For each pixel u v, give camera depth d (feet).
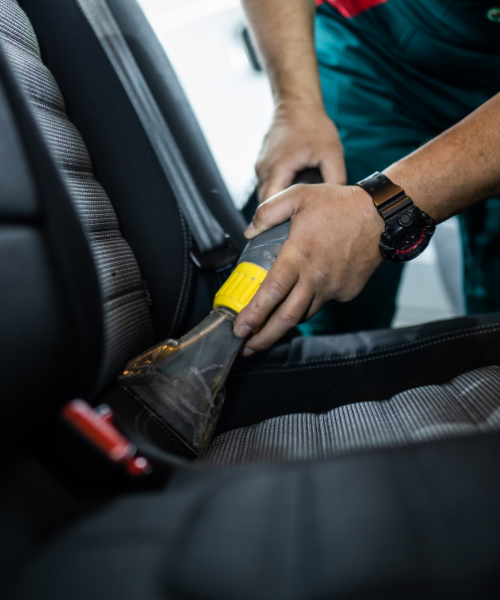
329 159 1.95
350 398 1.58
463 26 2.20
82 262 0.83
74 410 0.95
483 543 0.65
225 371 1.38
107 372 1.35
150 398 1.34
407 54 2.37
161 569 0.66
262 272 1.41
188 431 1.30
